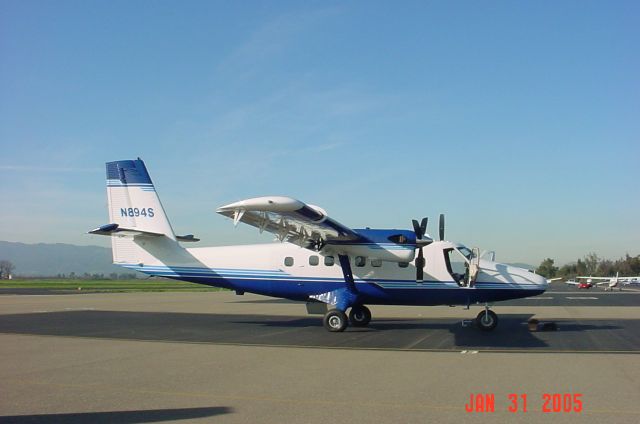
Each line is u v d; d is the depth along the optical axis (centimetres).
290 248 1833
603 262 15962
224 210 1345
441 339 1448
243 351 1227
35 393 800
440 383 865
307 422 646
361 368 1002
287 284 1812
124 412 692
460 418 661
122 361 1086
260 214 1454
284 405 726
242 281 1841
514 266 1769
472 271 1692
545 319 2036
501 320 2006
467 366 1023
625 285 9544
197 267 1870
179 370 984
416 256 1744
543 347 1284
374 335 1545
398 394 788
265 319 2062
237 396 778
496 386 841
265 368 1004
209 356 1154
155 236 1884
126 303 3147
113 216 1911
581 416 670
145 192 1906
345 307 1675
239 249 1870
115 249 1919
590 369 987
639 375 928
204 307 2756
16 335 1541
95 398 768
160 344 1348
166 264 1884
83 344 1346
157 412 692
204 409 706
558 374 938
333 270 1788
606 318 2077
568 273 16200
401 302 1784
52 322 1930
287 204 1297
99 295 4369
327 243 1684
